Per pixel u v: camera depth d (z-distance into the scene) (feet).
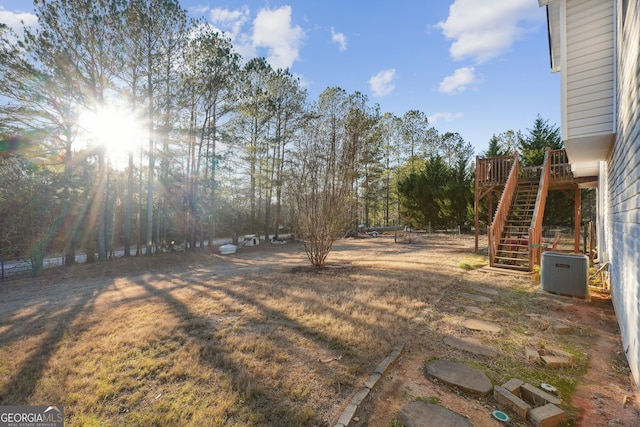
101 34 32.42
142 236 59.88
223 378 7.92
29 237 32.27
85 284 23.85
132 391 7.51
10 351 10.01
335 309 13.24
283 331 10.87
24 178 32.58
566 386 7.60
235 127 47.21
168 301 15.76
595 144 15.35
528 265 21.30
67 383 7.88
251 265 30.71
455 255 30.35
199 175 45.47
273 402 6.89
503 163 29.55
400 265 24.72
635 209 8.78
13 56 28.60
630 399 7.07
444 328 11.23
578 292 15.03
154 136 38.68
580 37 14.79
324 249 24.20
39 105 30.96
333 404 6.82
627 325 9.48
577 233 28.91
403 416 6.44
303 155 26.48
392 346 9.62
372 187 74.90
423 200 64.28
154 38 35.60
